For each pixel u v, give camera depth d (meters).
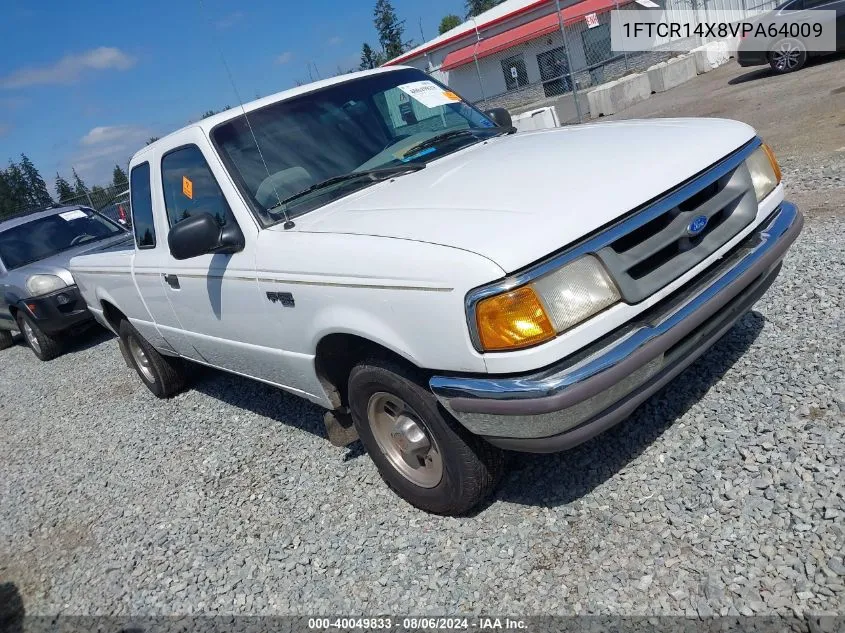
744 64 14.77
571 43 26.42
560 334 2.37
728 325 2.91
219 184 3.59
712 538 2.53
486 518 3.06
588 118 17.22
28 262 9.48
